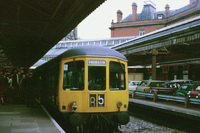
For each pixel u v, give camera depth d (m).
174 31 16.48
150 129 10.30
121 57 8.72
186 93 12.94
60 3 10.19
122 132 9.69
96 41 57.44
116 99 8.36
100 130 8.12
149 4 54.84
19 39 18.39
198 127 9.22
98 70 8.23
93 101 8.06
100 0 9.47
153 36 19.09
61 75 8.38
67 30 13.80
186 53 22.77
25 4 10.95
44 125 7.67
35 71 19.34
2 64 30.36
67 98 8.14
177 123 10.58
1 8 11.52
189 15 41.56
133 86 20.03
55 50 62.00
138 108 14.30
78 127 8.02
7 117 9.01
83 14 10.98
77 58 8.26
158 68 37.22
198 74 30.14
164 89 15.34
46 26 13.80
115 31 55.81
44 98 13.18
